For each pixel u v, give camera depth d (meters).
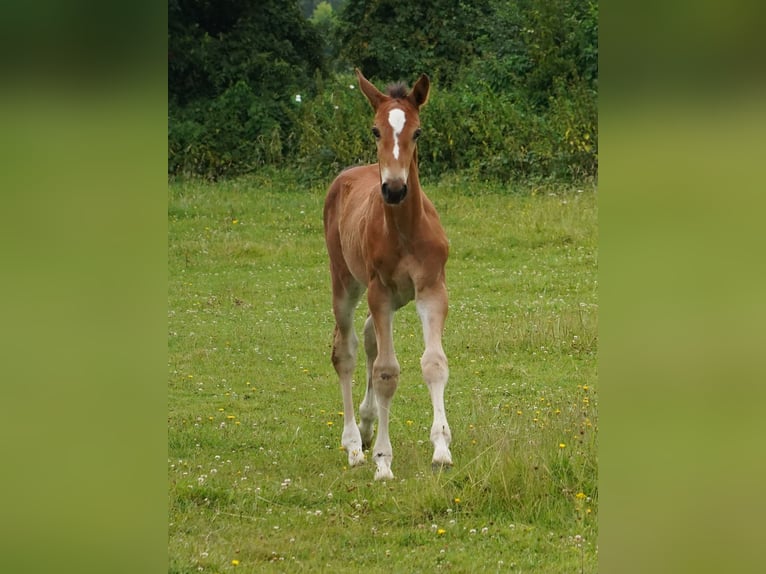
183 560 7.00
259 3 34.69
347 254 10.17
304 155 29.67
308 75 36.19
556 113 28.80
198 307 17.50
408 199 8.98
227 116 31.38
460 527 7.65
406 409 11.71
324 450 10.26
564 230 21.44
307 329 16.03
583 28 31.86
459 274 18.98
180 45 32.75
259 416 11.64
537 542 7.32
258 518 8.02
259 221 24.11
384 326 9.37
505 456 8.41
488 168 27.08
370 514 8.03
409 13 36.34
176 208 24.77
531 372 13.08
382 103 9.09
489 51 35.44
